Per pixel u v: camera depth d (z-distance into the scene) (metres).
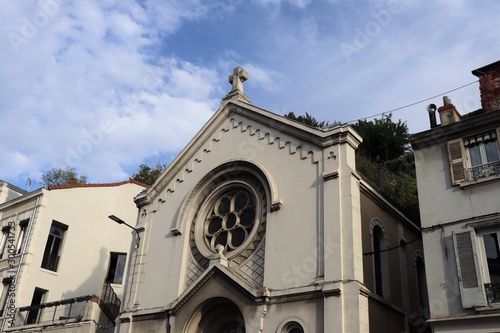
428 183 16.97
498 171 15.66
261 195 20.22
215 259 19.20
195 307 19.05
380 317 18.42
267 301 17.52
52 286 30.28
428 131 17.41
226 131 22.67
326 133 19.05
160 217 23.08
